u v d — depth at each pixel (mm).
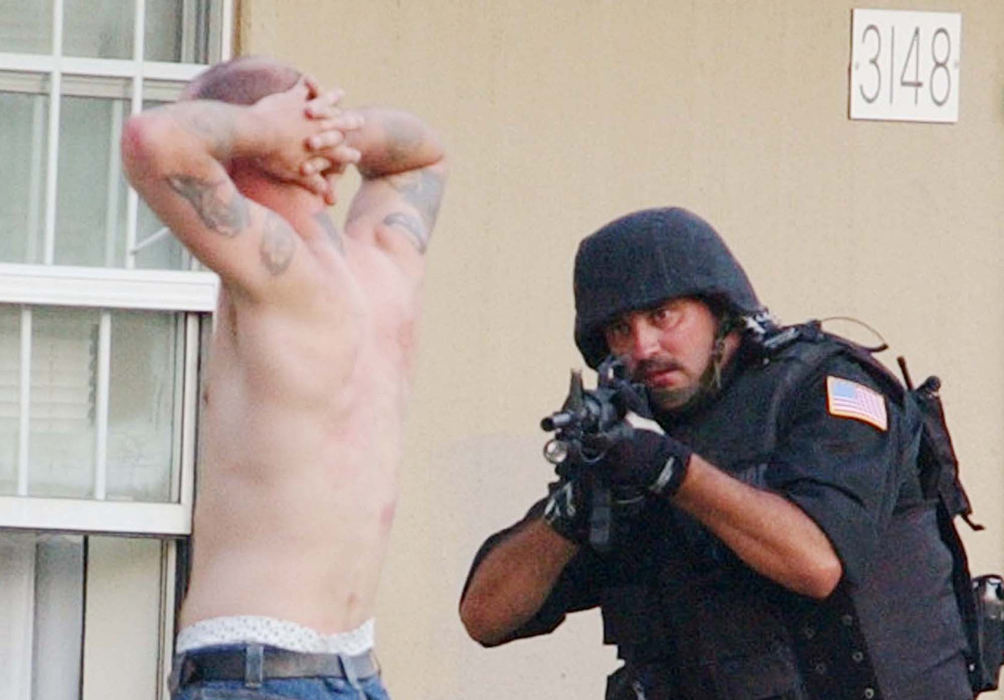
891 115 20938
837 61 20891
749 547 15102
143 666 20297
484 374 20344
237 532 13320
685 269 15727
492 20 20438
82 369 20156
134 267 20328
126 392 20156
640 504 15516
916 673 15711
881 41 20938
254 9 20156
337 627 13445
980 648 16516
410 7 20328
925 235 20984
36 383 20109
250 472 13320
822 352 16031
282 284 13188
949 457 16469
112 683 20266
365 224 14711
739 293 15906
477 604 16641
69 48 20359
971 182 21047
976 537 20938
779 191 20797
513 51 20469
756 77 20781
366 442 13695
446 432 20266
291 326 13312
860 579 15305
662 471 14977
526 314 20406
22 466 20047
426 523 20188
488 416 20328
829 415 15656
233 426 13414
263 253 13039
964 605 16531
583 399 15008
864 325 17656
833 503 15250
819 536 15156
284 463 13281
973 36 21062
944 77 20984
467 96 20391
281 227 13188
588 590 16703
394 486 13945
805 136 20844
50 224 20234
